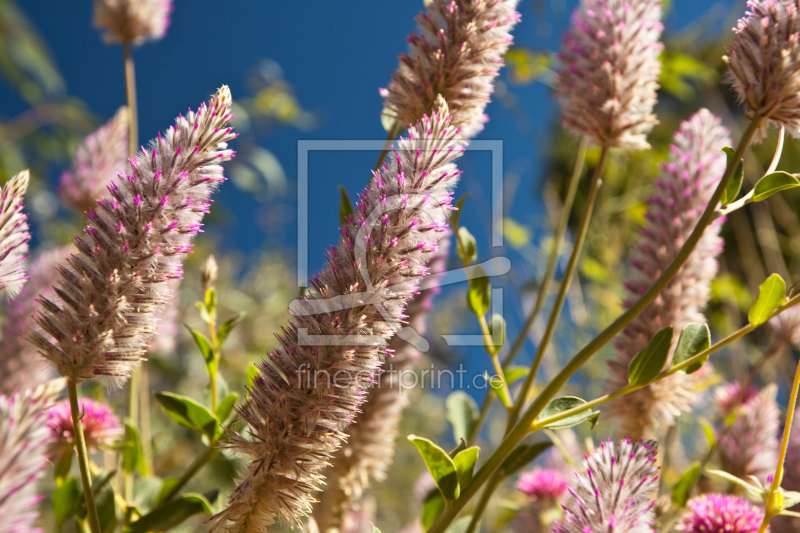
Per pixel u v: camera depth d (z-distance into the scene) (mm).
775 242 864
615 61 426
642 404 434
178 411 413
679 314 430
